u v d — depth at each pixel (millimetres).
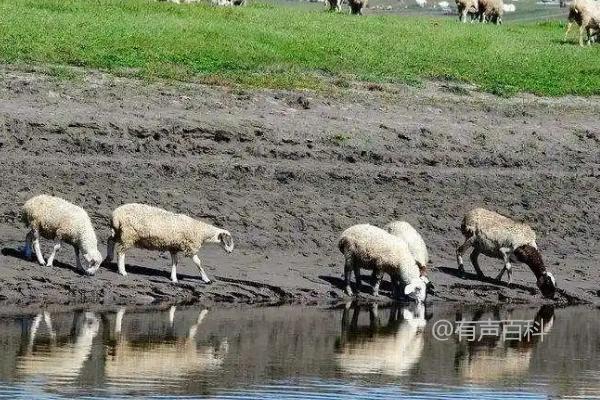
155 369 26094
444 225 41312
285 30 63875
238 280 34562
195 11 67000
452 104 53156
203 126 44719
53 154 42031
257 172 42312
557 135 50594
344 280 34844
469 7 83625
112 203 38875
